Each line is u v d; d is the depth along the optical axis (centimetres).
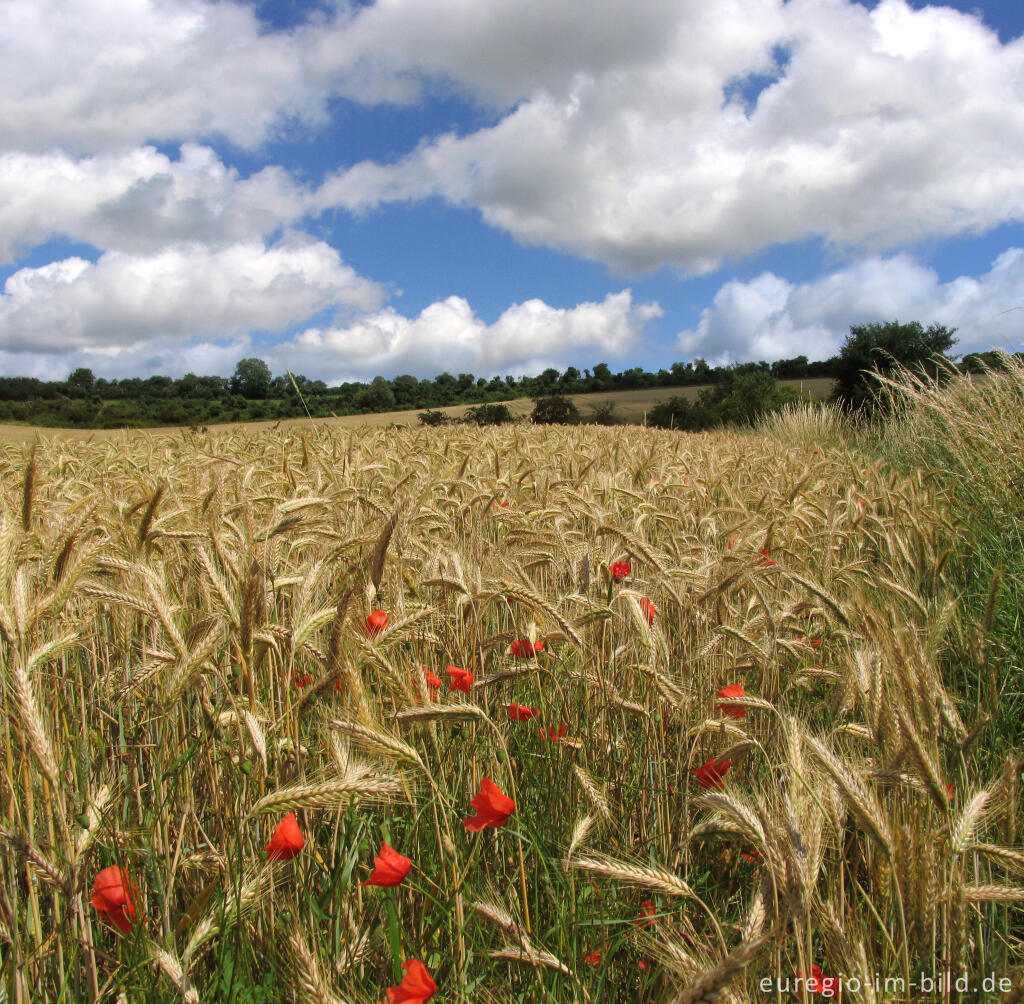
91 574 296
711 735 294
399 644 295
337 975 190
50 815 189
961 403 819
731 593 388
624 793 283
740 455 1071
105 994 192
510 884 226
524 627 337
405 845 236
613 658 318
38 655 215
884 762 203
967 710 326
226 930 188
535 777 285
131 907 191
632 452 984
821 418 1934
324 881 223
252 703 225
